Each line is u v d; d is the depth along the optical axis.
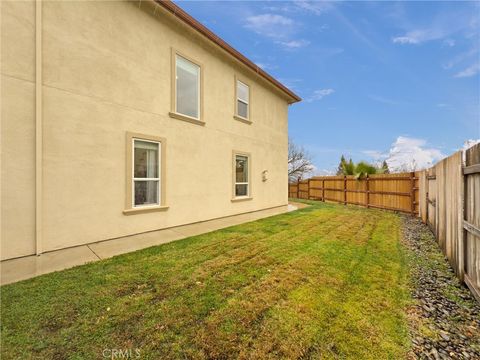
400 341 2.44
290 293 3.27
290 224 7.91
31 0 4.51
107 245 5.30
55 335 2.32
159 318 2.63
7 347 2.15
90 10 5.37
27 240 4.50
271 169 12.33
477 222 3.40
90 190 5.39
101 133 5.57
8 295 3.02
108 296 3.05
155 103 6.72
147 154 6.64
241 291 3.29
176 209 7.33
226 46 8.49
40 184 4.62
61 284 3.36
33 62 4.54
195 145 7.96
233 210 9.67
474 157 3.52
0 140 4.21
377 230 7.39
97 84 5.49
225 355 2.16
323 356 2.20
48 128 4.76
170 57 7.11
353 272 4.05
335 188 15.54
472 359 2.27
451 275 4.21
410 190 10.44
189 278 3.64
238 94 10.08
